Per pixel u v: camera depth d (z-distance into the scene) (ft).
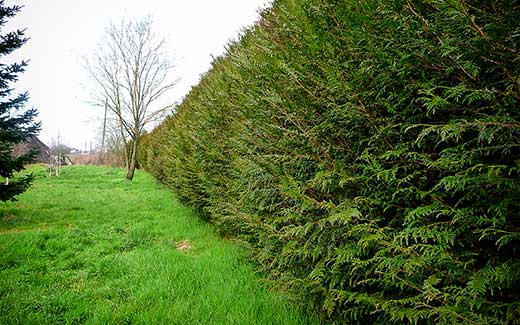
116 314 12.31
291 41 11.61
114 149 138.00
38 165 118.21
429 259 6.37
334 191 9.36
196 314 11.93
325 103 9.27
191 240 24.14
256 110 13.39
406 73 7.12
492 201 6.03
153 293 13.87
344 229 8.68
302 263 11.24
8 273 17.04
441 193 6.77
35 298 13.84
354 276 8.85
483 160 6.39
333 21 9.80
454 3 5.16
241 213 14.62
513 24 5.18
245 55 17.08
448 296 6.19
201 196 26.99
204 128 24.43
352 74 7.98
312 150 9.80
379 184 7.71
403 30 6.81
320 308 10.64
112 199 46.52
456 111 7.01
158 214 34.99
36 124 35.35
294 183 8.91
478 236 6.31
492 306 5.69
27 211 36.42
